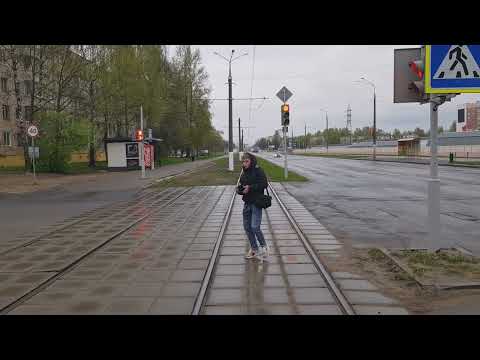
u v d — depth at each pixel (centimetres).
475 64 643
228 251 787
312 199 1572
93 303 520
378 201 1502
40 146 3291
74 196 1812
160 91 4559
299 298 527
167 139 5525
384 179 2491
